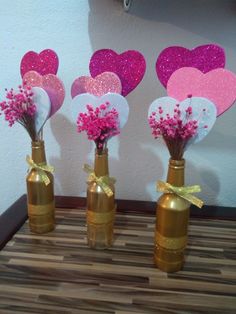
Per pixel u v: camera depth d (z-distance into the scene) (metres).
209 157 0.89
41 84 0.72
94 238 0.72
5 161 0.98
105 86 0.67
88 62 0.85
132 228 0.82
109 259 0.69
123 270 0.65
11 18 0.83
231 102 0.59
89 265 0.67
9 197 1.02
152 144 0.90
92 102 0.66
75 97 0.67
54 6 0.81
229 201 0.94
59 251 0.71
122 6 0.79
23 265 0.66
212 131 0.86
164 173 0.93
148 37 0.81
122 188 0.96
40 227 0.78
